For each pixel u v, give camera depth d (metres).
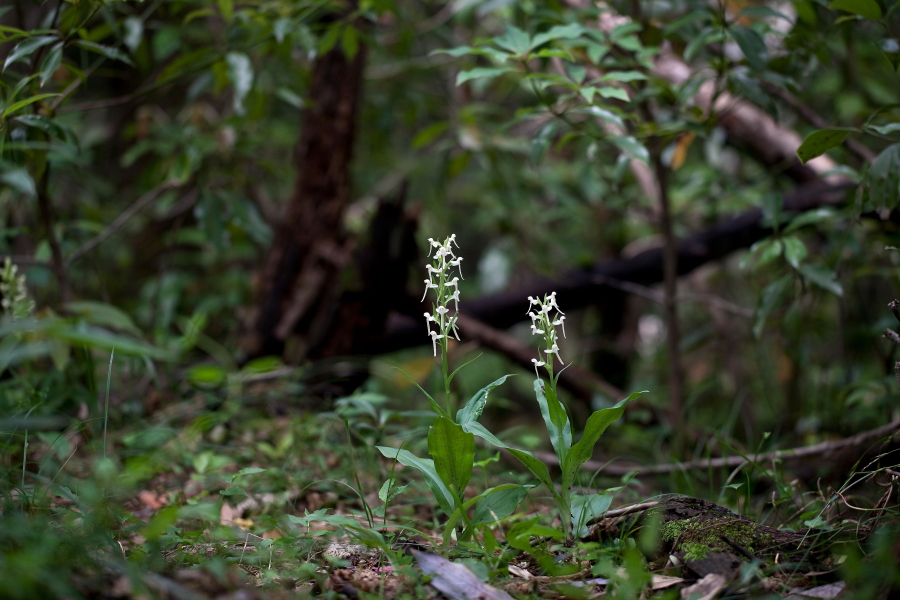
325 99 3.99
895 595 1.49
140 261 6.24
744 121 4.19
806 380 4.57
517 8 4.35
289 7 3.44
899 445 2.69
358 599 1.63
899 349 3.95
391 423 3.62
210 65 3.41
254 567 1.81
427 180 6.54
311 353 3.89
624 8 3.71
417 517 2.50
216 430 3.22
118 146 6.38
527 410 6.64
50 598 1.33
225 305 4.86
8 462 2.42
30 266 3.69
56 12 2.69
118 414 3.30
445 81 5.94
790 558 1.75
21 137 2.79
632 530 1.95
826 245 4.21
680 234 4.89
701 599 1.57
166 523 1.60
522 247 4.50
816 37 3.27
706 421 5.06
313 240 4.00
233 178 4.31
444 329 1.89
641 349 7.12
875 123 3.29
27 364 3.17
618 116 2.89
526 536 1.70
